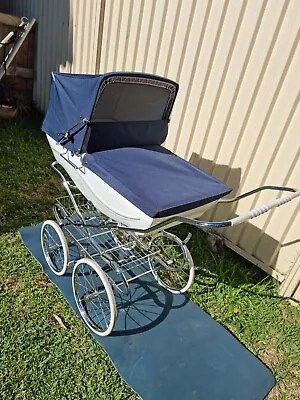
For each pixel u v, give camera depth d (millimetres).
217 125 2740
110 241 2705
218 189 1927
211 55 2625
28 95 5223
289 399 1952
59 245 2498
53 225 2367
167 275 2600
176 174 1986
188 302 2430
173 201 1710
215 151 2820
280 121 2350
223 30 2496
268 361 2141
